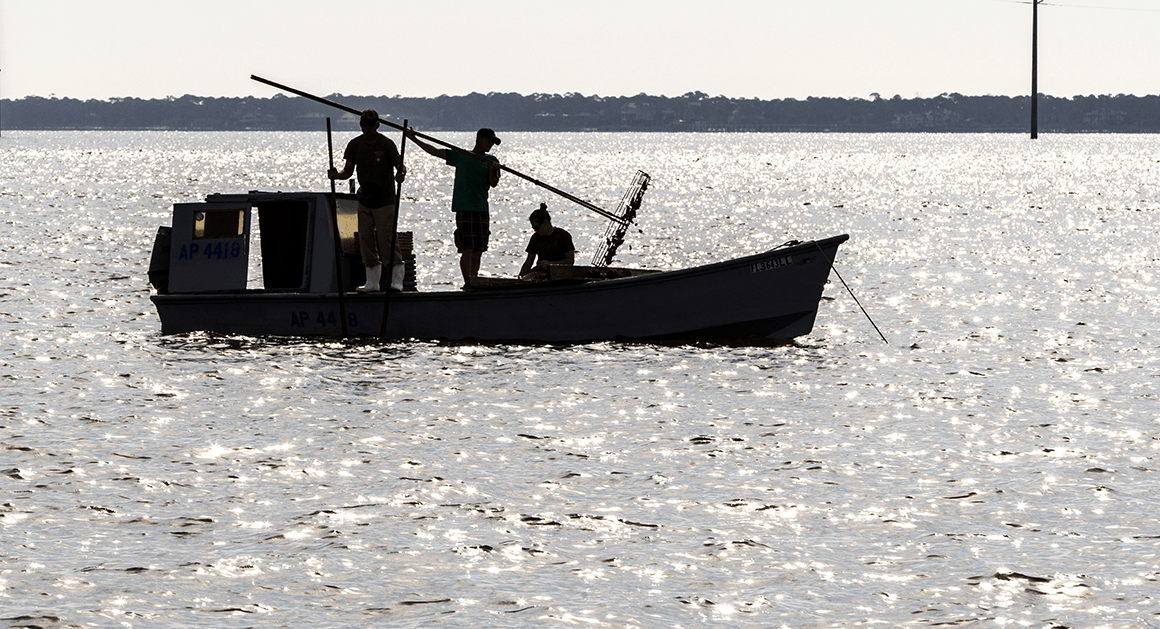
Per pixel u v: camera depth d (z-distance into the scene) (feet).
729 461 133.90
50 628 87.40
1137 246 422.41
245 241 221.66
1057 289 295.28
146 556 102.12
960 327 234.58
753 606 92.53
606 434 146.00
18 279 293.43
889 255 384.88
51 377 177.68
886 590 95.81
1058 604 93.09
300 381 176.45
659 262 386.93
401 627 88.17
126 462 131.44
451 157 214.28
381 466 130.62
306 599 93.25
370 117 208.85
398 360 193.47
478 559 102.12
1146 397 169.37
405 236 224.94
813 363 194.39
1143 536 108.58
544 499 119.24
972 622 89.71
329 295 212.84
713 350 204.23
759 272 207.62
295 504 116.88
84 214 549.54
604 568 100.27
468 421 152.35
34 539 106.01
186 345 206.80
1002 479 127.13
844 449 139.44
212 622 88.79
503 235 458.09
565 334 210.59
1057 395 170.71
